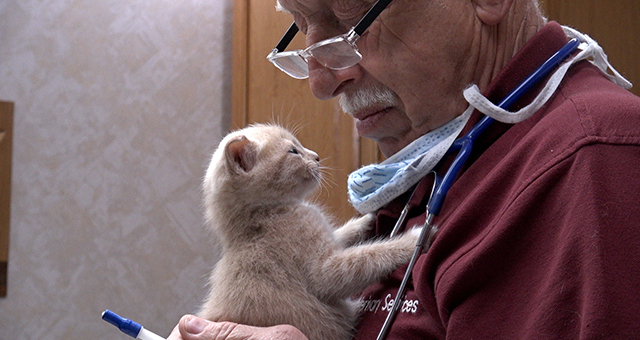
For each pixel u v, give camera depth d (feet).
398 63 3.23
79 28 7.88
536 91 2.99
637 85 6.83
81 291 7.59
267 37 7.46
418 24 3.16
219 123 8.34
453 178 3.01
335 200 6.91
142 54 8.06
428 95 3.27
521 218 2.37
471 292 2.47
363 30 3.20
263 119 7.36
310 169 4.25
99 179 7.79
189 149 8.18
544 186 2.34
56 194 7.64
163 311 7.85
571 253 2.16
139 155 7.96
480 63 3.24
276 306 3.54
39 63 7.74
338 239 3.97
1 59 7.69
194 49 8.29
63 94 7.77
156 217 7.95
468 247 2.55
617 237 2.09
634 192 2.14
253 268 3.69
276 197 4.04
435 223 3.07
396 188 3.43
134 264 7.80
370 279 3.40
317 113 7.13
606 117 2.35
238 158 4.11
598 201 2.15
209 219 4.27
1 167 7.43
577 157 2.29
